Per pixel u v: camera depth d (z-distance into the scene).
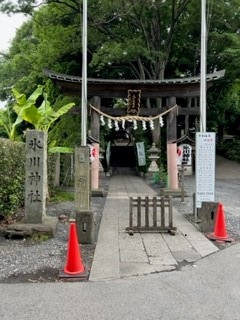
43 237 5.60
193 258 4.69
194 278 3.94
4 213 6.45
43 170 5.93
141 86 11.58
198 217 7.13
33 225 5.73
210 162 7.13
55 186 11.91
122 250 5.05
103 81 11.38
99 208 8.95
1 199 6.22
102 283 3.77
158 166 19.36
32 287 3.65
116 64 19.38
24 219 5.95
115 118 11.62
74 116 15.66
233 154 26.86
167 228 6.12
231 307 3.17
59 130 15.57
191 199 10.40
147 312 3.07
